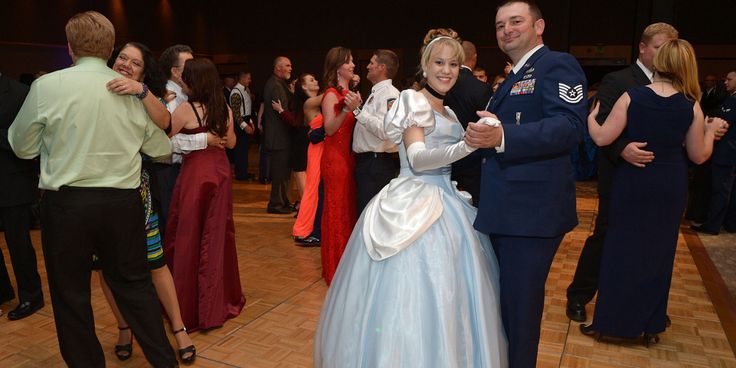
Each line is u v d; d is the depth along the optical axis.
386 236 1.90
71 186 2.12
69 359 2.25
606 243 2.84
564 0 11.26
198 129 2.88
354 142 3.56
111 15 11.93
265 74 14.24
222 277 3.06
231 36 14.40
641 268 2.76
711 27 11.40
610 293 2.83
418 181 2.02
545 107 1.79
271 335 2.99
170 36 13.39
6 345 2.87
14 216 3.14
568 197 1.90
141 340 2.38
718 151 5.18
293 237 5.10
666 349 2.86
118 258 2.27
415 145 1.85
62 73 2.12
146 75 2.79
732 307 3.44
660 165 2.69
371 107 3.35
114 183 2.19
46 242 2.16
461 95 2.58
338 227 3.67
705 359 2.76
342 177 3.62
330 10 13.48
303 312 3.31
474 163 2.23
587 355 2.79
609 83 2.92
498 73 12.39
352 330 1.89
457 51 2.01
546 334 3.02
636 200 2.72
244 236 5.13
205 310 3.01
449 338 1.76
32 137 2.14
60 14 10.98
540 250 1.88
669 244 2.76
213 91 2.89
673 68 2.61
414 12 12.84
